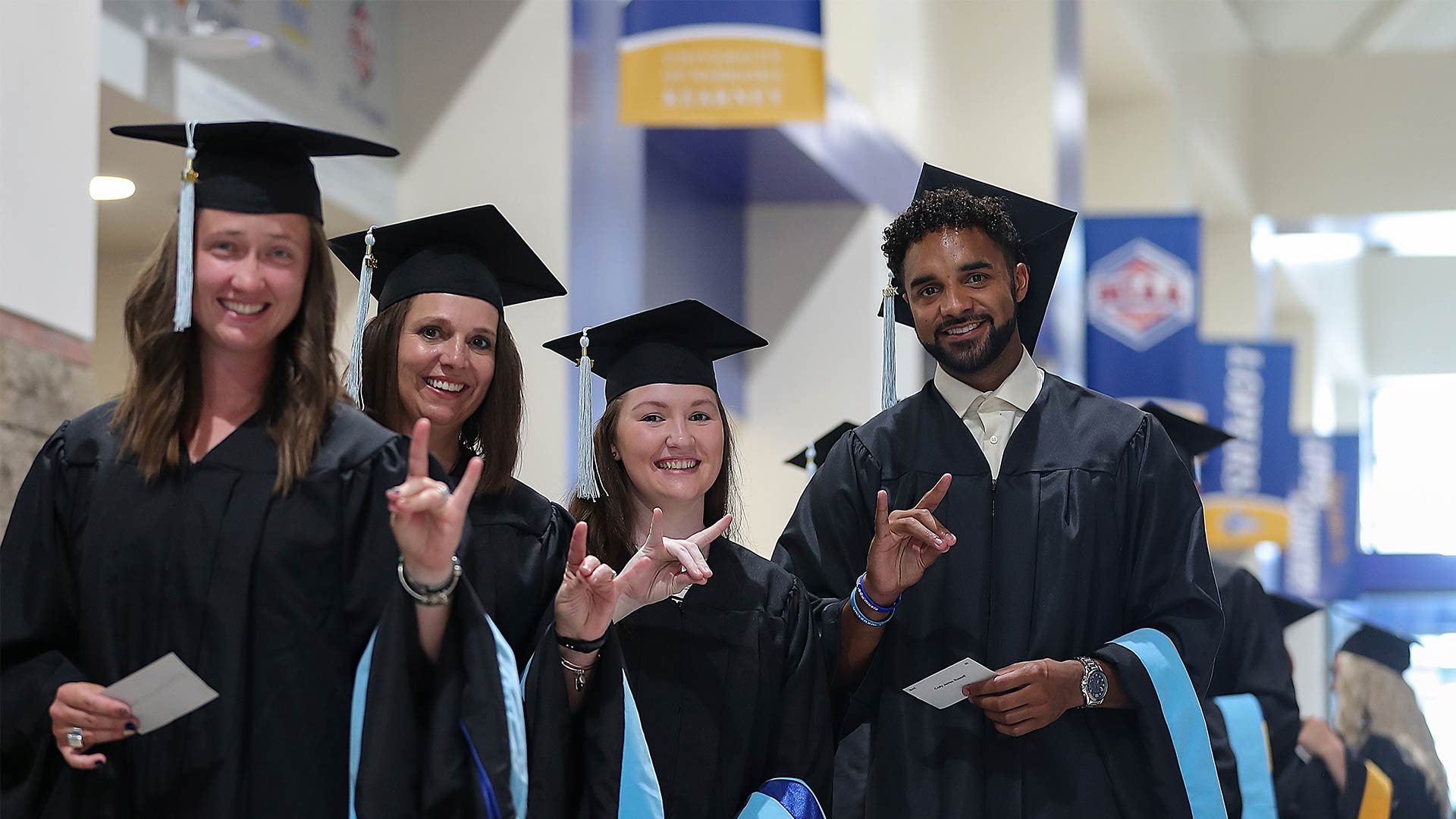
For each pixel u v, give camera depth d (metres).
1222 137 21.41
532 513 3.41
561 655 3.10
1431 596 25.27
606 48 7.76
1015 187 13.95
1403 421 31.19
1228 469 16.52
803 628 3.50
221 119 5.91
